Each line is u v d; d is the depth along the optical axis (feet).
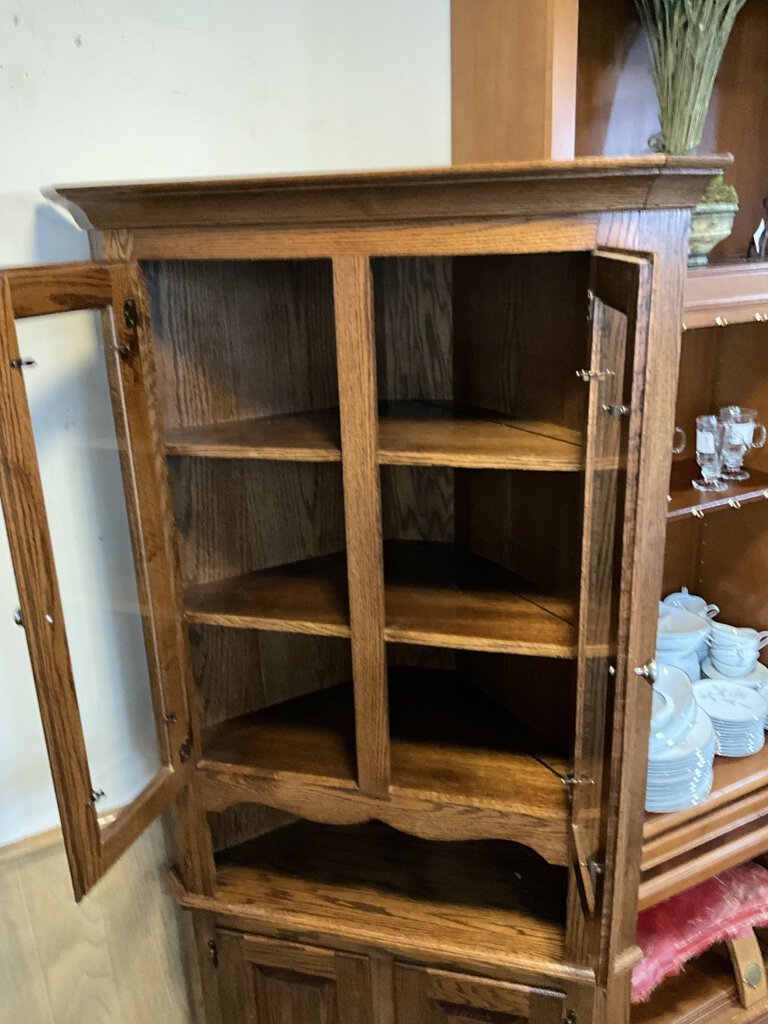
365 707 4.19
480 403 4.70
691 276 4.04
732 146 5.24
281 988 5.00
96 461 4.55
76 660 4.77
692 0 4.00
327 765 4.56
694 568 6.08
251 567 4.95
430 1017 4.77
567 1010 4.46
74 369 4.38
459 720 4.97
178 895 4.96
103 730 4.94
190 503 4.62
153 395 4.05
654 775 4.74
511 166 3.11
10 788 4.80
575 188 3.21
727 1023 5.61
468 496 5.06
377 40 4.79
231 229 3.65
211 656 4.94
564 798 4.20
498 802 4.20
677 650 5.52
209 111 4.51
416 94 4.95
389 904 4.83
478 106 4.73
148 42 4.28
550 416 4.15
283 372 4.75
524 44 4.23
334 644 5.41
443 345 4.89
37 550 3.20
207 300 4.41
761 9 5.02
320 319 4.80
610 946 3.67
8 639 4.60
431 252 3.48
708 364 5.56
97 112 4.25
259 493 4.86
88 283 3.53
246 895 4.93
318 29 4.65
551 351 4.04
